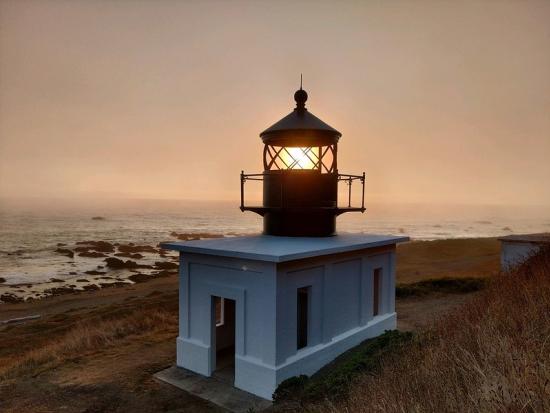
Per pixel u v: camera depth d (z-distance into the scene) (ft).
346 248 31.30
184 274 32.19
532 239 58.39
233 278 29.27
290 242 32.09
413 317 47.34
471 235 422.00
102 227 488.44
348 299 34.37
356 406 17.25
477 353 16.93
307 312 31.09
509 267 50.72
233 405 26.09
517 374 13.15
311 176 34.65
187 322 32.14
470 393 13.41
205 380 29.84
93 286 149.07
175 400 26.99
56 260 229.04
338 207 35.68
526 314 19.83
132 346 38.73
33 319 87.45
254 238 34.55
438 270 113.29
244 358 28.37
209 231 446.60
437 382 15.24
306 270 29.86
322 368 30.48
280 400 25.46
